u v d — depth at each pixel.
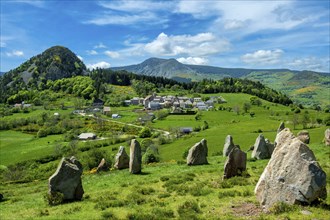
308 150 16.69
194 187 24.28
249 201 18.88
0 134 165.12
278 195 16.78
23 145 133.50
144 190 25.00
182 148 87.75
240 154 27.47
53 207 22.05
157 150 83.81
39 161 104.75
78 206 21.12
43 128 173.00
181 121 171.38
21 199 29.33
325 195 16.47
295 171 16.47
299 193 16.08
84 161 66.00
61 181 23.64
